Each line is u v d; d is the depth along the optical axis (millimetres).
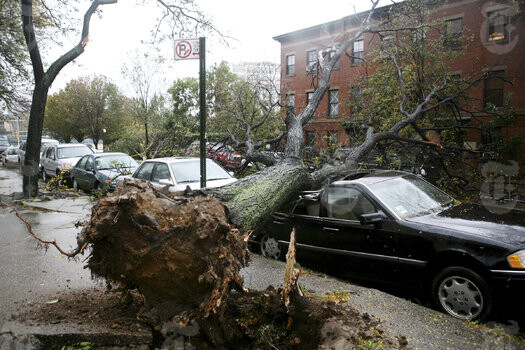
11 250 5555
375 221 4352
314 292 4020
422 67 9648
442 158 8570
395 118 9219
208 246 2934
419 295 4523
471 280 3629
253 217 4402
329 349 2814
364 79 11086
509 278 3389
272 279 4359
